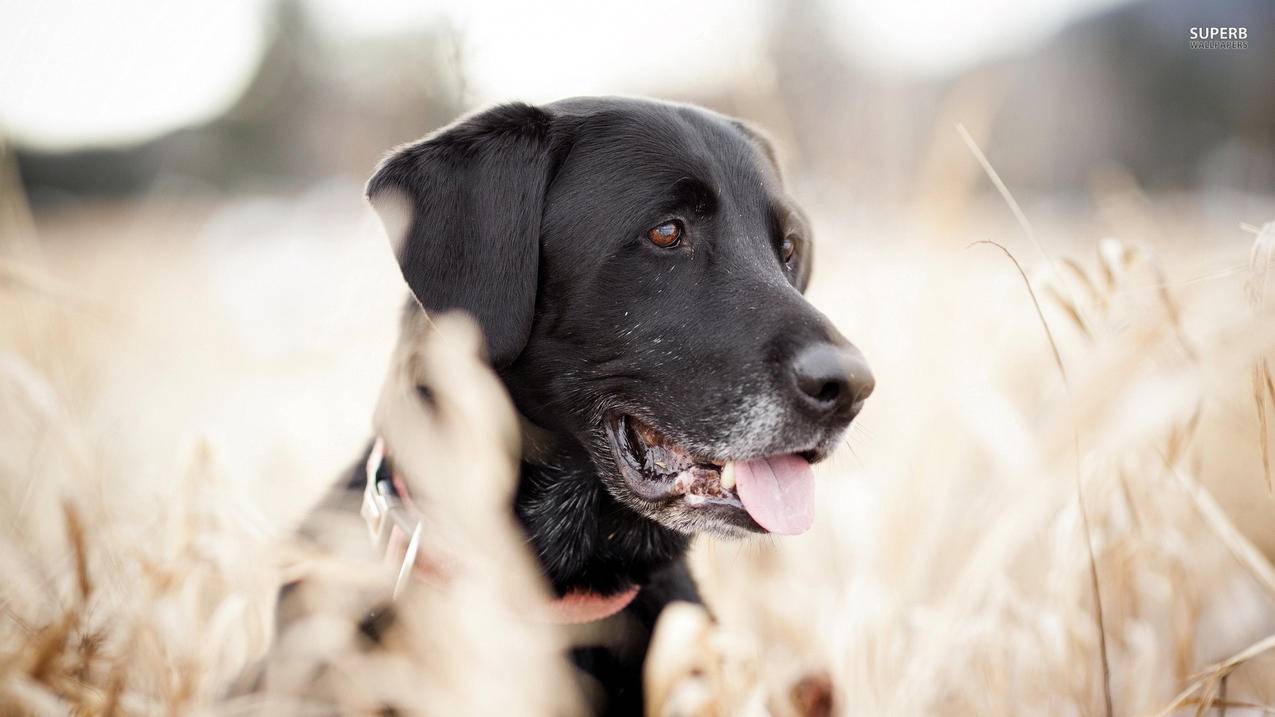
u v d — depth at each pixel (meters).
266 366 5.60
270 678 2.65
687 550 3.41
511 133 3.14
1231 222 7.15
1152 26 16.88
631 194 3.11
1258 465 4.38
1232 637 3.71
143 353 5.96
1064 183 14.86
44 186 20.11
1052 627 3.09
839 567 3.85
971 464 4.60
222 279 8.30
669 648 2.62
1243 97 14.68
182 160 17.06
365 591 2.82
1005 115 13.59
